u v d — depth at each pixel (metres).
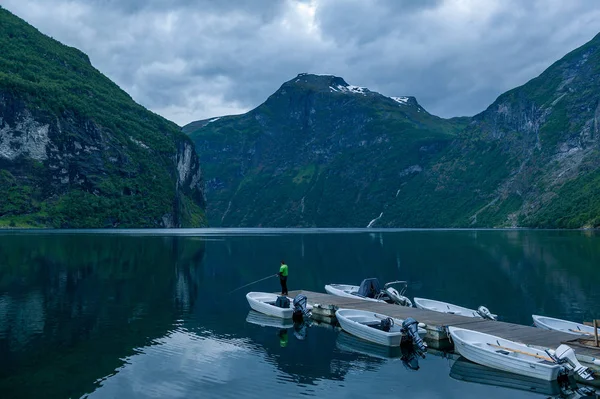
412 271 58.56
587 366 20.62
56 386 18.64
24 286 43.41
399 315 29.62
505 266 62.72
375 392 18.69
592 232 165.75
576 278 50.47
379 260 72.81
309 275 55.12
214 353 23.53
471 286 46.34
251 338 26.64
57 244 98.00
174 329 28.38
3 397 17.48
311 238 147.88
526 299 39.31
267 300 35.97
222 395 17.95
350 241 128.75
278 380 19.73
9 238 120.75
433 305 33.94
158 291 42.09
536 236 143.88
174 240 121.38
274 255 81.31
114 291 41.59
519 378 20.52
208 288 44.34
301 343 25.69
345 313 29.97
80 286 43.97
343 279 51.91
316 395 18.17
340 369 21.36
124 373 20.27
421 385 19.52
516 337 24.03
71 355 22.70
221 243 114.25
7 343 24.64
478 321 27.86
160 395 17.88
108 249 86.38
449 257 76.88
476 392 18.80
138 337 26.33
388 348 24.97
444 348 25.34
